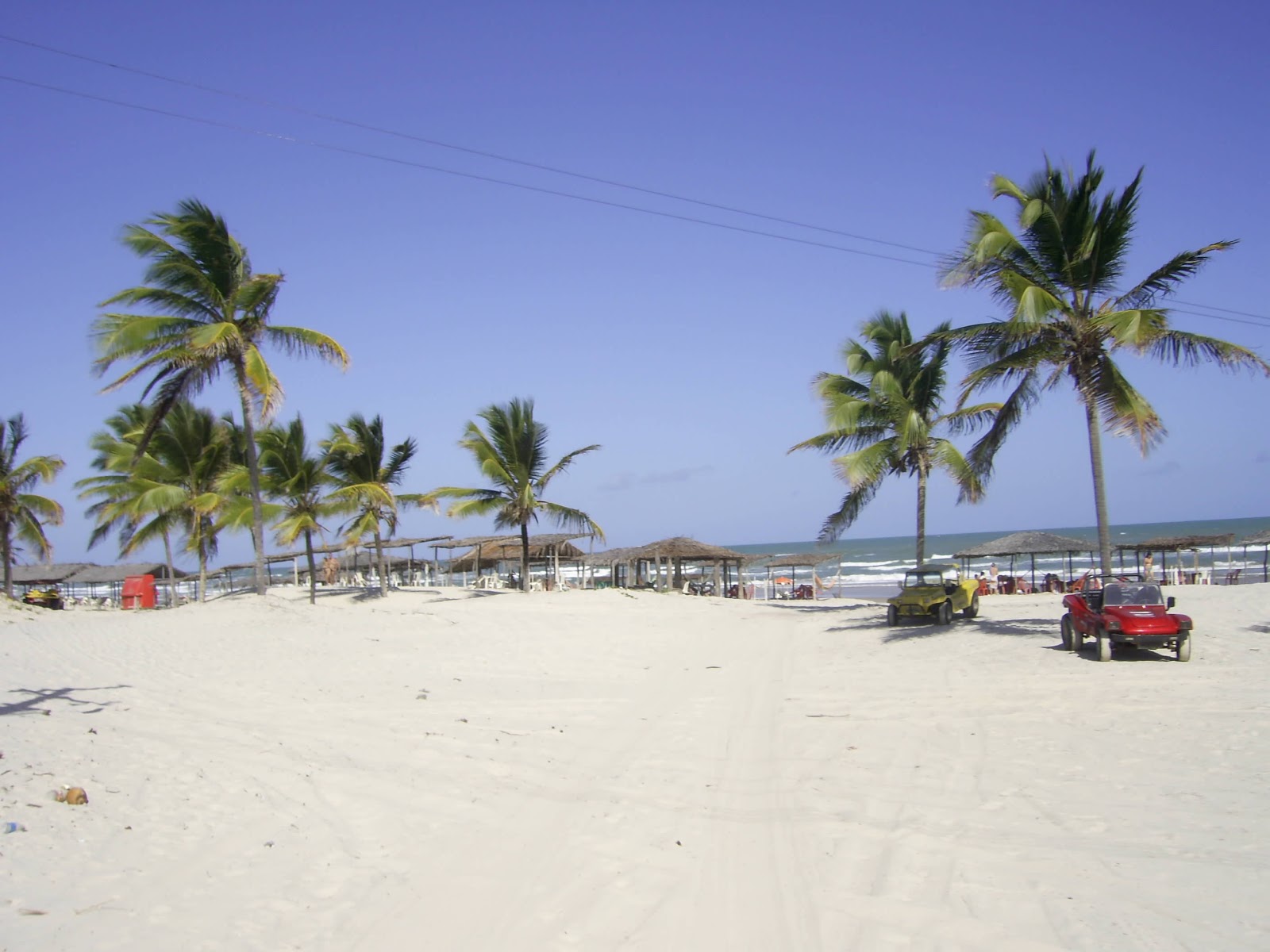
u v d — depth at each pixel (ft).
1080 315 57.57
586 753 34.58
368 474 119.24
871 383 87.51
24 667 56.08
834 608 108.47
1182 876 20.11
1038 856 21.88
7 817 24.00
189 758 32.37
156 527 126.52
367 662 59.88
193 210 81.05
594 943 17.80
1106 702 39.45
